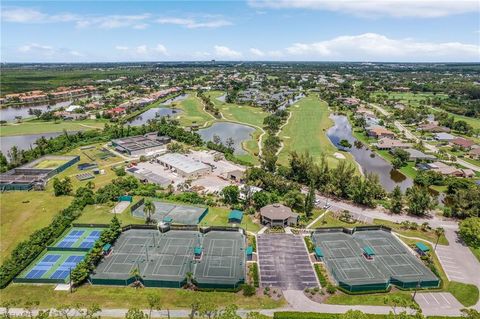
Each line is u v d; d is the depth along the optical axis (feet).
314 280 346.54
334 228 440.45
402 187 605.73
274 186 556.92
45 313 272.92
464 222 418.72
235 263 372.38
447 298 321.73
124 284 336.70
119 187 550.77
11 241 420.77
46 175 613.93
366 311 302.86
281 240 419.54
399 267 367.66
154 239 419.33
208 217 473.67
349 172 543.80
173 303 311.68
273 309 305.32
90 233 437.99
